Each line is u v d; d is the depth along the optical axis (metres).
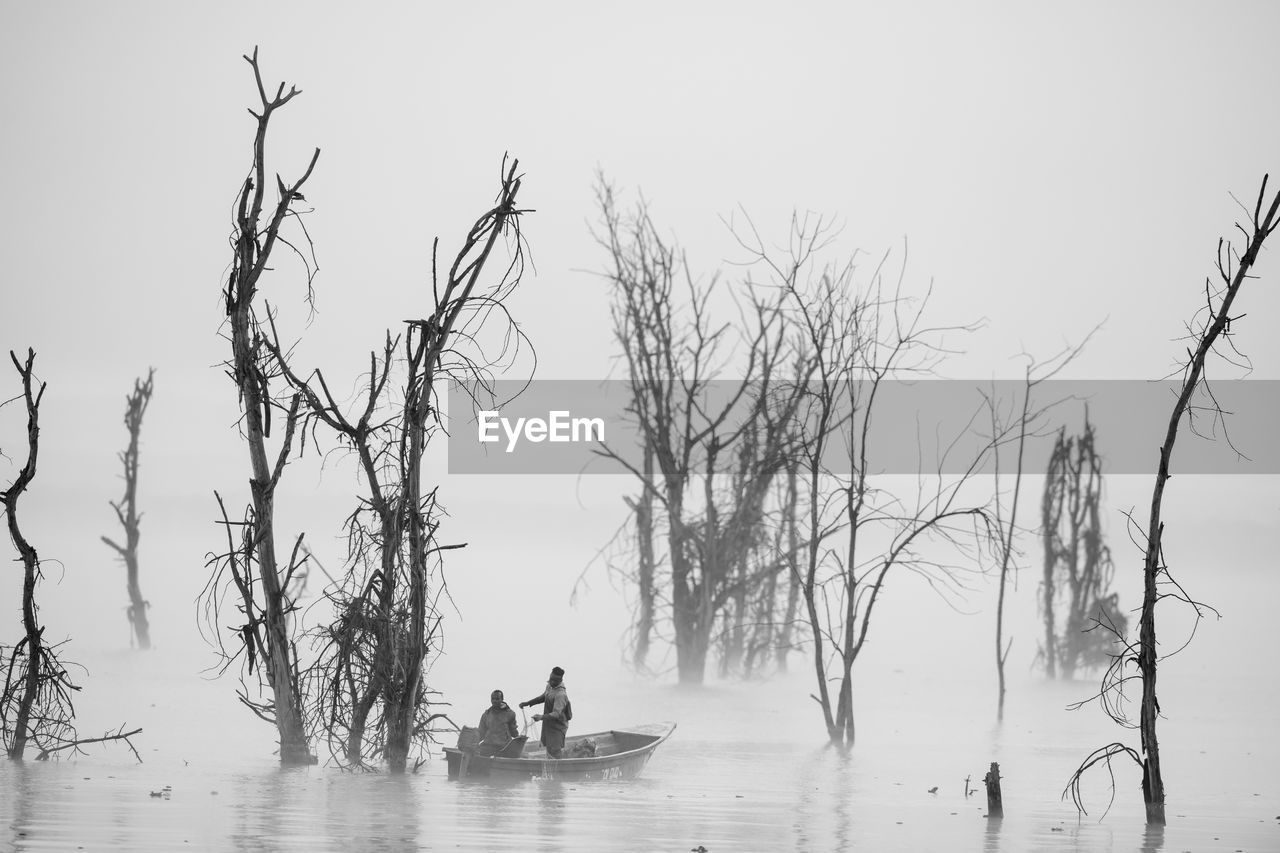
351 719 74.38
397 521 72.69
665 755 89.00
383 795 67.06
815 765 85.31
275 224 71.12
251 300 71.19
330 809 62.84
